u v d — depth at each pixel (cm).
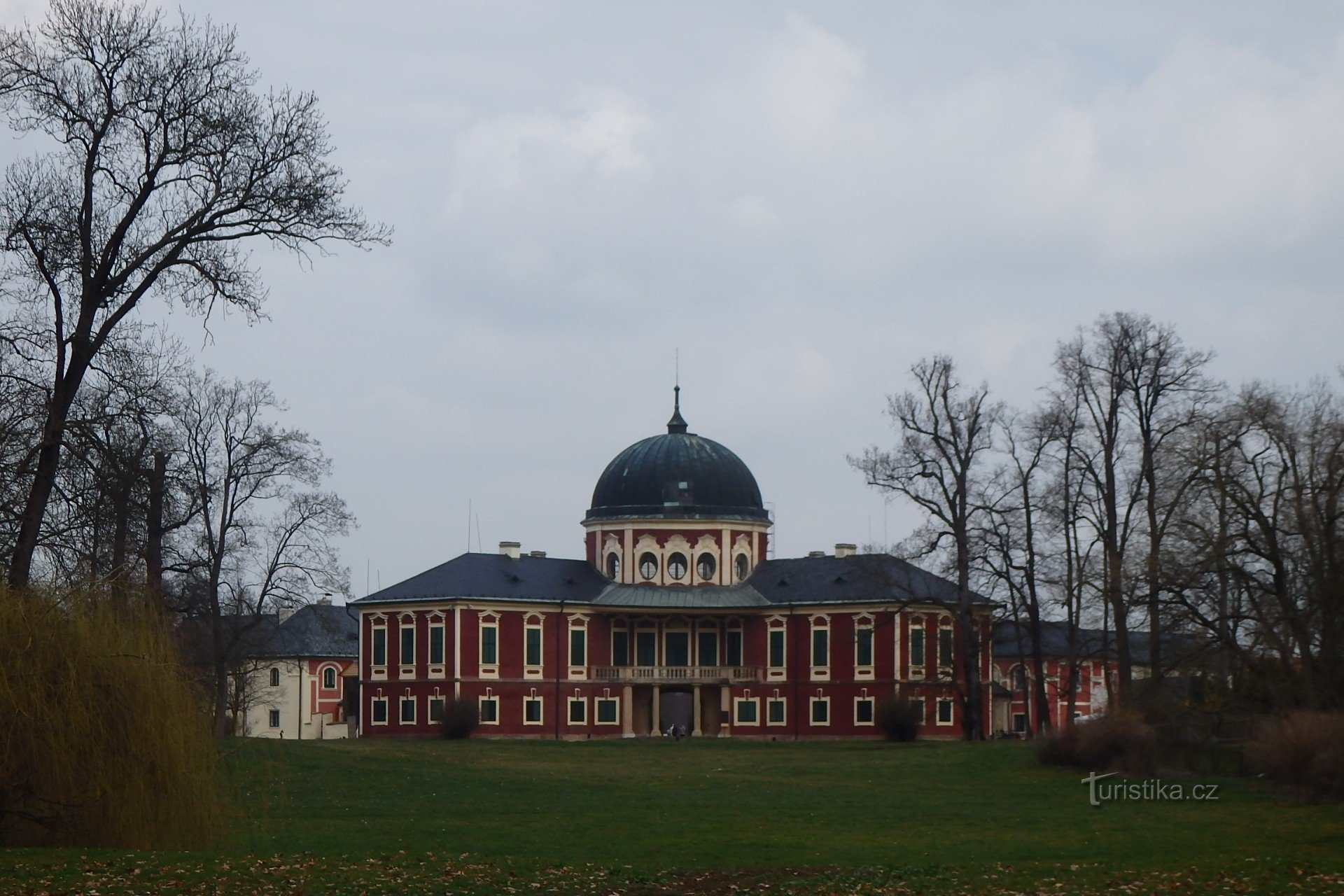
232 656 8294
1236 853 4109
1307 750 5394
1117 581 6719
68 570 3681
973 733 9150
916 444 9106
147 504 5247
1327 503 5934
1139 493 7856
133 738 3397
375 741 9244
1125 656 7381
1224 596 6306
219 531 8050
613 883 3525
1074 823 4988
